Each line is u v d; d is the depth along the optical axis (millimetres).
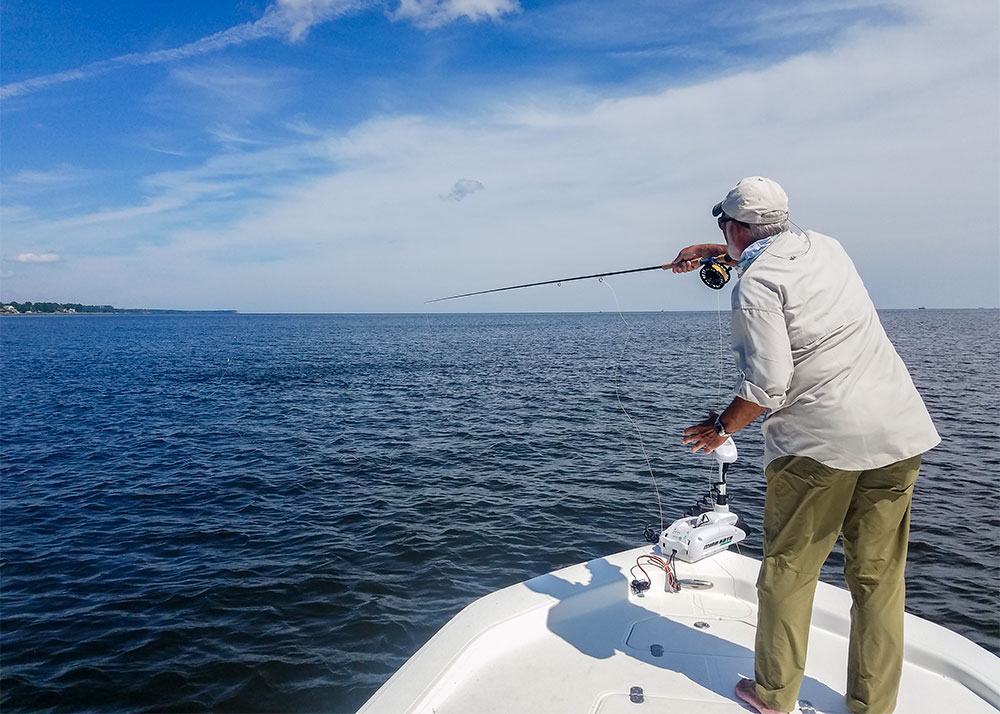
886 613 2078
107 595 7324
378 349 52719
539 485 11484
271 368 35656
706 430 2170
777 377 1929
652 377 26000
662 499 10516
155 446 15297
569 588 2941
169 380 29562
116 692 5566
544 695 2318
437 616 6809
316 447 14992
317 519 9844
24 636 6453
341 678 5746
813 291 1955
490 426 17156
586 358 38656
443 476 12227
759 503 9945
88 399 23266
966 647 2457
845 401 1943
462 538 8953
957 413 16906
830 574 7406
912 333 58156
